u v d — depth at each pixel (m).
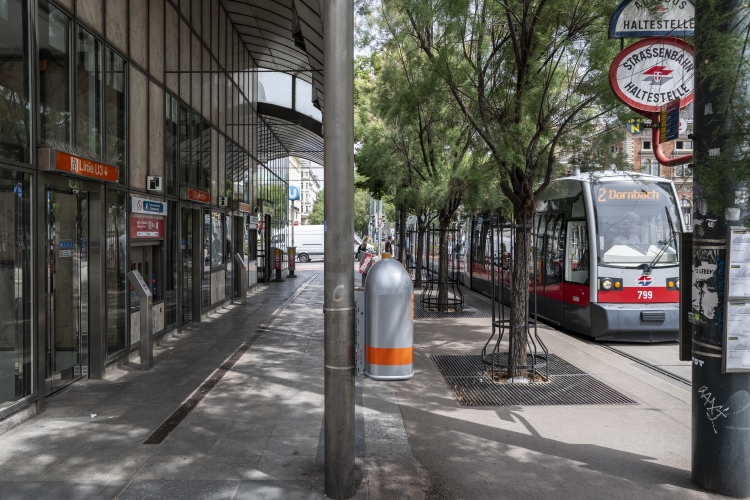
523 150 7.80
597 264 11.15
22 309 6.15
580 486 4.55
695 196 4.48
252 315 14.66
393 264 4.56
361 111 17.41
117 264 8.82
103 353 8.09
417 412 6.48
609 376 8.23
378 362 4.45
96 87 8.29
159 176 10.70
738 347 4.25
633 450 5.32
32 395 6.22
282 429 5.81
